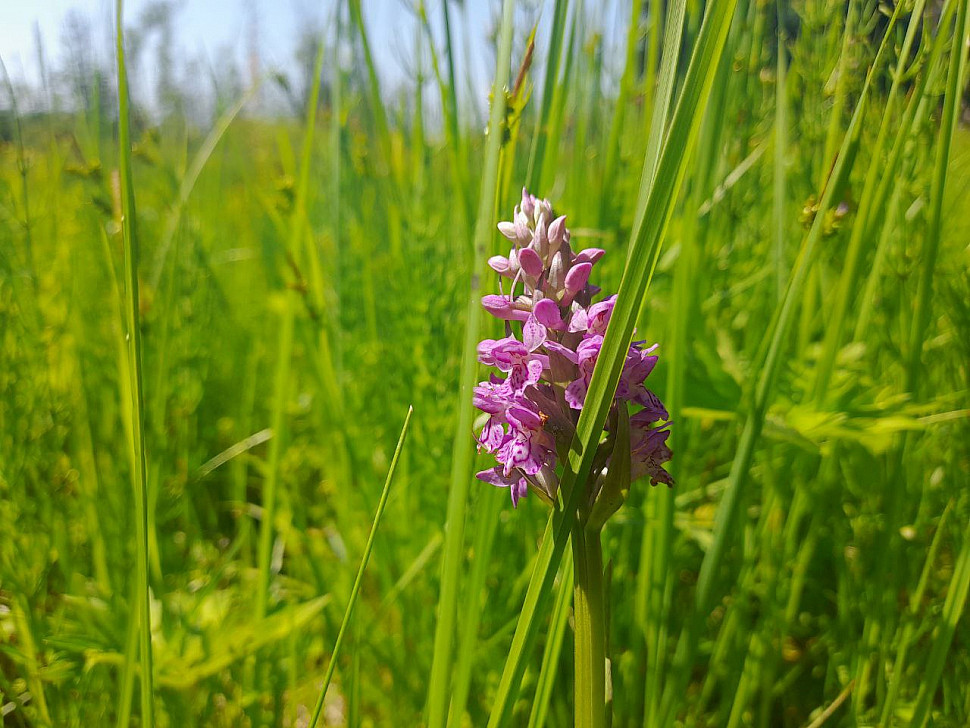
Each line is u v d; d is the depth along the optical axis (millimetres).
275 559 290
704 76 113
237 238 542
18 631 215
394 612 290
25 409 251
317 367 283
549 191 227
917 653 227
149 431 277
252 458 316
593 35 288
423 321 266
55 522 264
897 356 233
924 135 221
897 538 229
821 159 269
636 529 266
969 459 227
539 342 136
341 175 329
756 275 288
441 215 302
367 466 294
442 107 222
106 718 230
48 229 371
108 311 380
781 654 245
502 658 239
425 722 216
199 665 212
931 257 197
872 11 229
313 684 262
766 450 238
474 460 214
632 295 120
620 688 229
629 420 146
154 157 334
